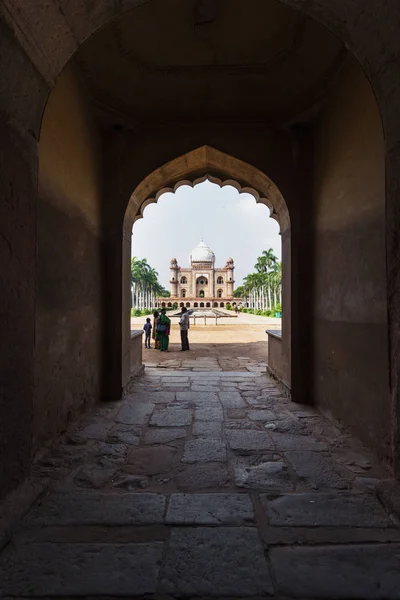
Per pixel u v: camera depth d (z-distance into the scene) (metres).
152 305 72.38
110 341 4.67
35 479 2.30
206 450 2.96
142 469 2.61
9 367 1.96
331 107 3.92
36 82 2.14
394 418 2.26
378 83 2.34
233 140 4.81
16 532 1.83
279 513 2.03
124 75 4.04
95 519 1.96
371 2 2.04
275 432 3.41
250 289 65.38
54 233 3.17
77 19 2.14
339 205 3.64
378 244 2.80
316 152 4.47
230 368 7.27
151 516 1.99
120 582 1.51
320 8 2.26
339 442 3.15
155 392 5.04
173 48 3.70
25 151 2.11
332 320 3.77
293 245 4.63
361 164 3.12
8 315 1.95
